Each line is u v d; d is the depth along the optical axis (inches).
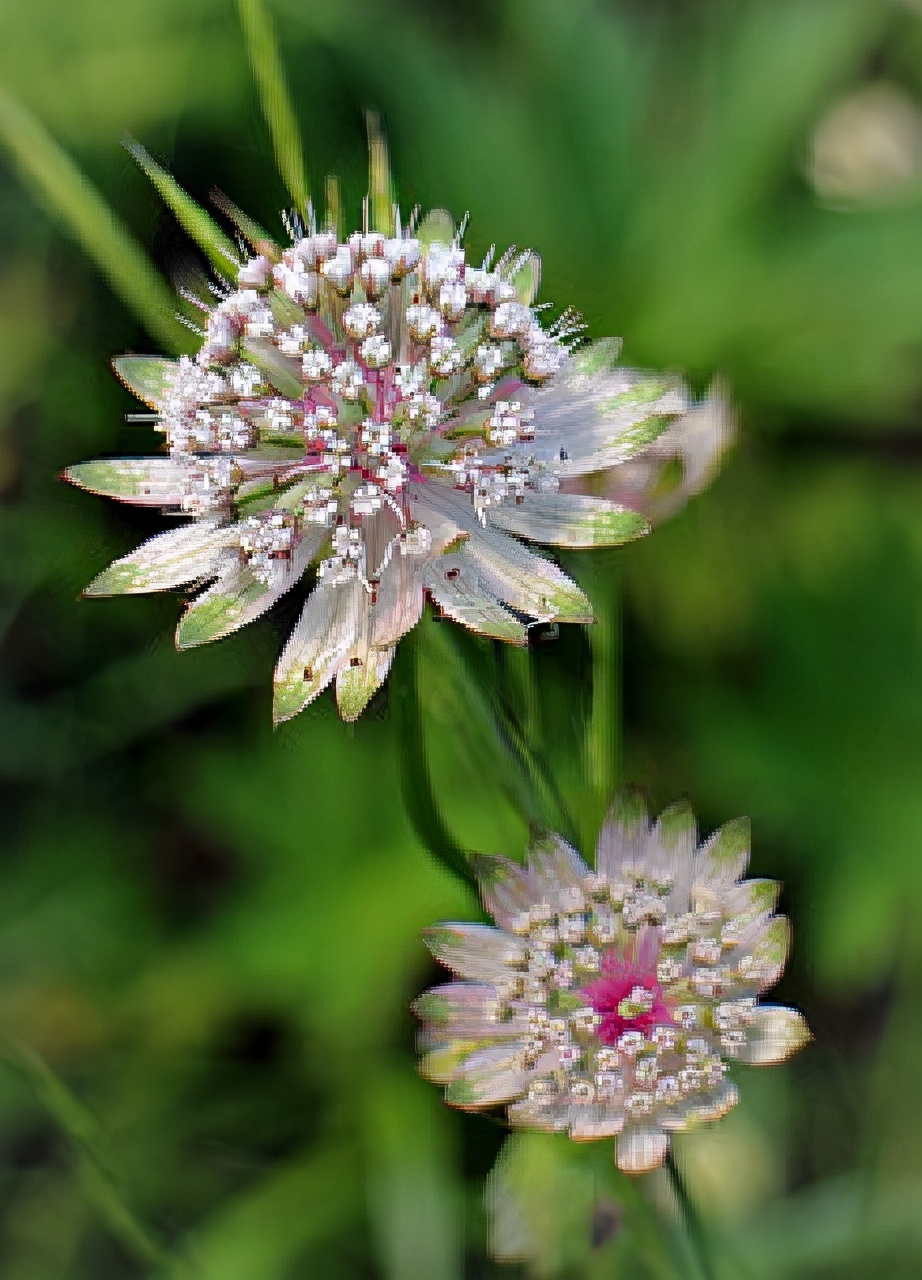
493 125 12.3
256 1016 12.2
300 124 12.2
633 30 12.4
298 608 11.1
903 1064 12.1
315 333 11.1
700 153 12.4
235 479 11.0
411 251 11.0
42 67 12.3
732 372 12.2
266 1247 12.1
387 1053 12.1
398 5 12.4
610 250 12.3
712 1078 11.0
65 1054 12.3
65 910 12.4
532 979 11.0
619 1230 11.5
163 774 12.4
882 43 12.6
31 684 12.5
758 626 12.2
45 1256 12.2
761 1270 11.9
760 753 12.1
